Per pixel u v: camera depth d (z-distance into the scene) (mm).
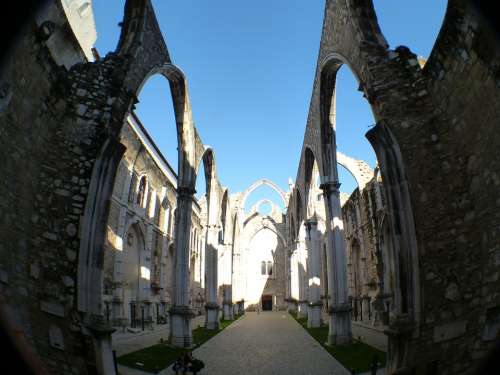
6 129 6742
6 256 6586
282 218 53469
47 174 8133
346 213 35750
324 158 16422
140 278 24641
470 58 7090
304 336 19047
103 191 8227
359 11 10320
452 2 6969
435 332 7164
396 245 7715
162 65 12828
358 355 12344
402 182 8008
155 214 27344
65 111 8719
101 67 9320
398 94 8820
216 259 23641
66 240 7848
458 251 7395
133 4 10797
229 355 13289
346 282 15641
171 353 13477
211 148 22094
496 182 6742
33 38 7238
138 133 23016
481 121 7066
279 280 53031
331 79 15281
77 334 7402
